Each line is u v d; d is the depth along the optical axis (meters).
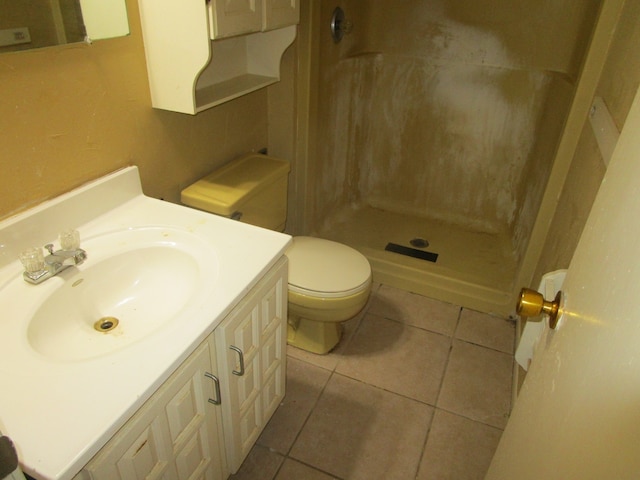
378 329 2.10
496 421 1.69
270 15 1.42
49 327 1.00
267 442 1.58
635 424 0.38
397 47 2.56
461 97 2.52
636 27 1.30
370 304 2.25
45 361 0.83
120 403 0.76
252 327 1.18
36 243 1.12
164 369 0.83
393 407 1.73
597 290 0.57
